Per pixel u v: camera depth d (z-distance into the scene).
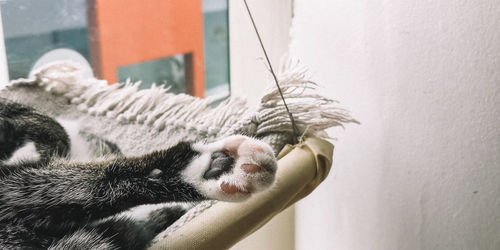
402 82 0.56
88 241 0.43
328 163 0.49
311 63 0.63
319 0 0.60
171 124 0.49
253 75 0.65
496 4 0.56
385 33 0.56
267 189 0.42
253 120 0.49
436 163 0.58
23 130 0.44
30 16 0.51
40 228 0.43
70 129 0.46
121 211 0.43
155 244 0.43
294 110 0.49
